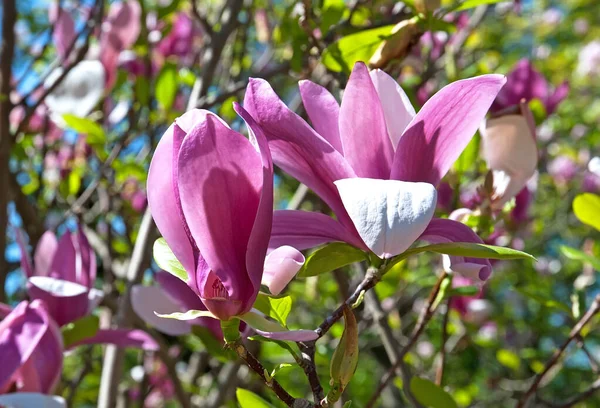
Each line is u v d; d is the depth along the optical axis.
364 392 1.76
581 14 3.15
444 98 0.60
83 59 1.33
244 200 0.56
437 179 0.62
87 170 1.58
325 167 0.61
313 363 0.62
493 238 1.03
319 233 0.63
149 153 1.46
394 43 0.81
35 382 0.70
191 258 0.57
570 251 0.92
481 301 1.48
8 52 1.21
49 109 1.35
